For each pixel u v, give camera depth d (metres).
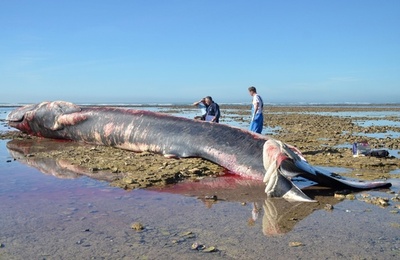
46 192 6.16
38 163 8.62
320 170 6.79
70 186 6.55
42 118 12.62
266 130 18.03
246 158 7.45
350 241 4.12
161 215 5.01
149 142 9.59
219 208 5.32
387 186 6.49
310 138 14.16
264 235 4.30
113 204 5.49
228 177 7.28
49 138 13.21
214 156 8.00
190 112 38.66
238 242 4.10
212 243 4.07
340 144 12.43
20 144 11.97
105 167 7.99
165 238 4.21
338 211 5.17
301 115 34.50
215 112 11.30
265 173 6.89
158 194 6.05
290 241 4.12
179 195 6.00
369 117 31.20
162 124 9.62
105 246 3.99
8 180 6.99
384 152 9.49
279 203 5.57
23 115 13.23
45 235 4.29
